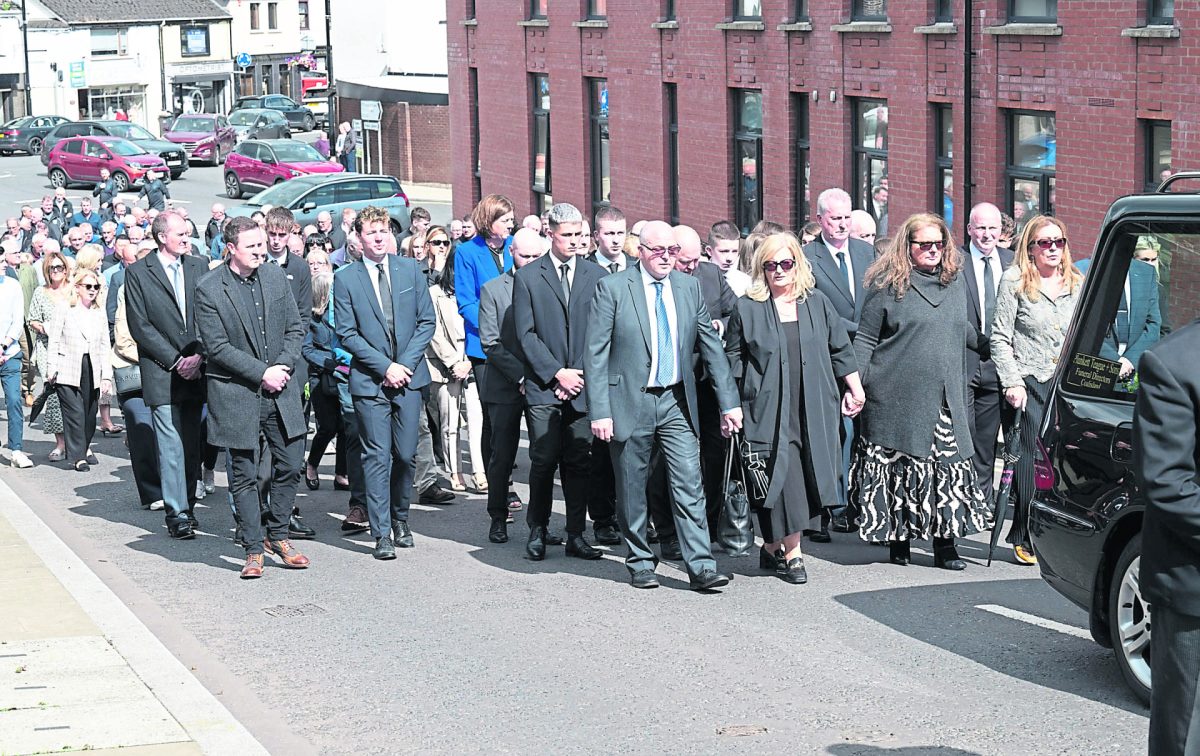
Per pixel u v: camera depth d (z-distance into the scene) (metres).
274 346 9.67
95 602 8.73
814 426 8.85
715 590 8.95
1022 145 17.31
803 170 21.84
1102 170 15.88
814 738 6.39
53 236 29.41
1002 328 9.40
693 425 8.95
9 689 7.14
